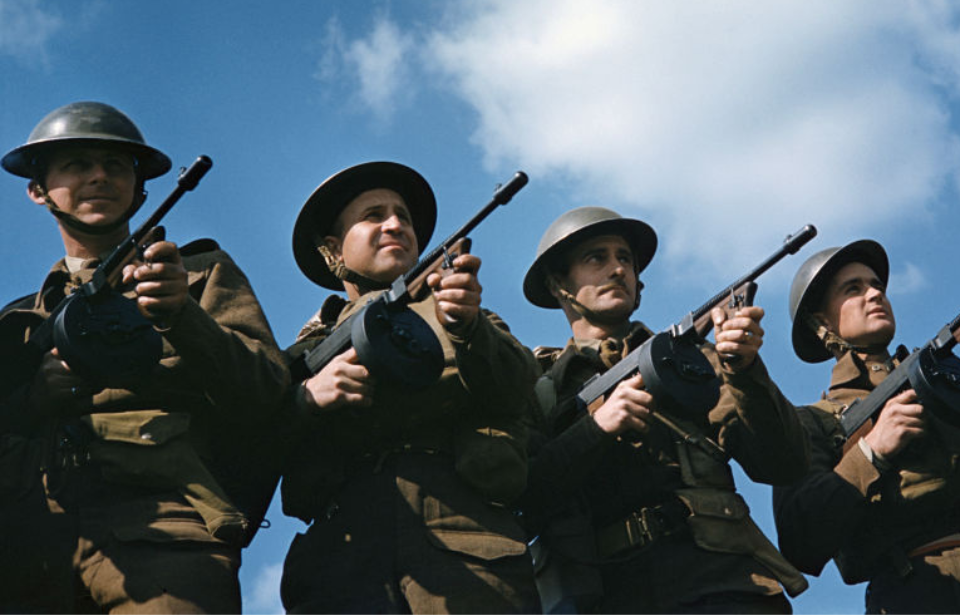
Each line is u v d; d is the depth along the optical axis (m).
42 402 7.74
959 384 9.66
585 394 9.23
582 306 10.15
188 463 7.62
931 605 9.56
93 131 8.48
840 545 9.53
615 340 9.84
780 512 9.70
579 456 8.73
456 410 8.15
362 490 8.01
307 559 7.99
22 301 8.36
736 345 8.58
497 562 7.76
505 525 7.98
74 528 7.49
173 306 7.29
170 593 7.17
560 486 8.76
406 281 7.89
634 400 8.73
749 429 8.84
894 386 9.93
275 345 8.12
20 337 7.95
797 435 8.88
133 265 7.44
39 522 7.50
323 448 8.16
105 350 7.49
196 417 7.94
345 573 7.79
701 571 8.59
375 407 8.04
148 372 7.60
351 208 9.31
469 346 7.81
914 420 9.69
